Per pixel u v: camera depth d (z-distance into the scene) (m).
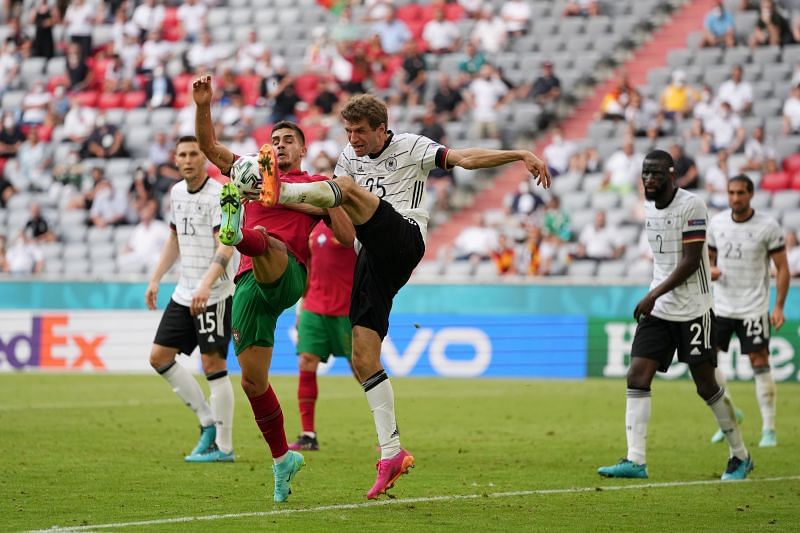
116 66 95.38
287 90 86.69
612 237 71.94
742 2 86.75
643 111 79.25
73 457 32.47
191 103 92.94
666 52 87.06
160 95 92.50
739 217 39.44
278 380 63.47
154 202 81.44
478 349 65.81
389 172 25.14
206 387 58.06
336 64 90.06
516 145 83.19
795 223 72.12
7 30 104.12
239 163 21.97
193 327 32.47
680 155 73.69
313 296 36.62
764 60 82.94
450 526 22.17
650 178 29.88
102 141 88.69
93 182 85.62
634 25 89.12
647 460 33.50
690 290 29.89
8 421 42.22
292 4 99.75
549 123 83.38
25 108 94.69
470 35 91.94
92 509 23.73
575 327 64.38
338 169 26.06
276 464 24.86
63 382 60.91
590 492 27.08
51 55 100.38
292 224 24.64
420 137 25.12
